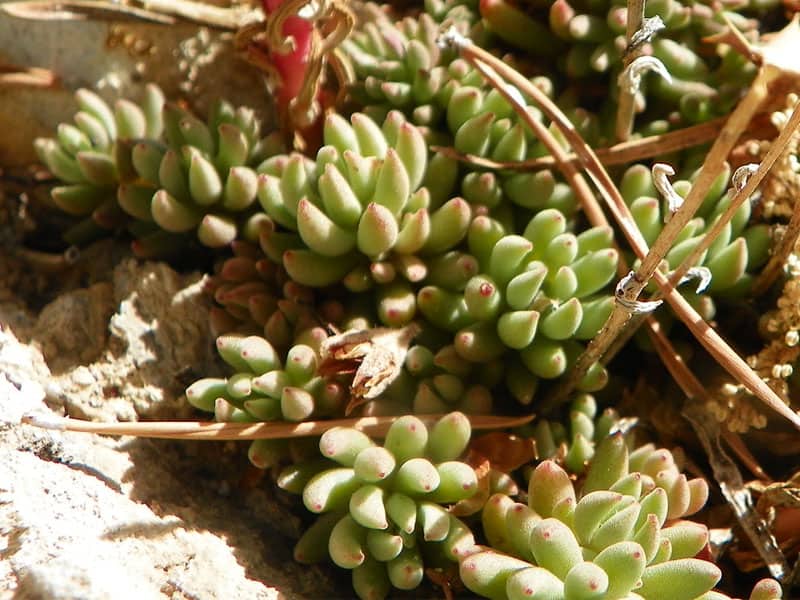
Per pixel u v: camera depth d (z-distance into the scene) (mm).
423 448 186
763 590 178
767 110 208
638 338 204
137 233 215
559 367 195
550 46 217
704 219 202
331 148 199
